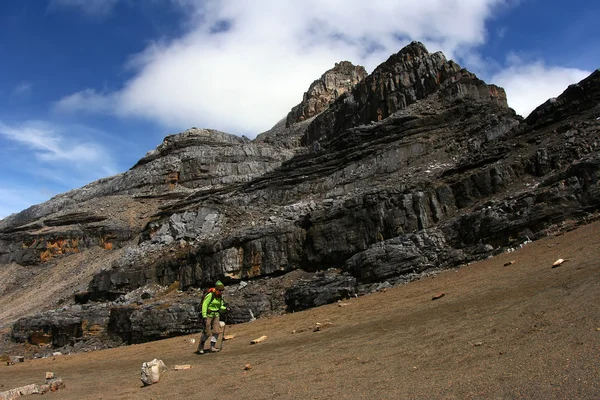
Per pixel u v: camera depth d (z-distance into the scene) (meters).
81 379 12.73
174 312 27.84
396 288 19.83
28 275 56.81
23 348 34.44
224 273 30.73
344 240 27.69
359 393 6.00
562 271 11.09
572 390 4.57
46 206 77.94
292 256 29.48
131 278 36.88
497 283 12.46
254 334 16.25
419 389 5.65
